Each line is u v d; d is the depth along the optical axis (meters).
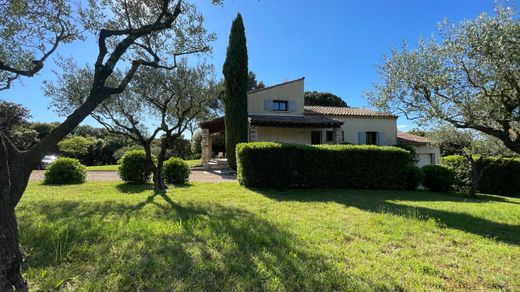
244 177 9.83
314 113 21.56
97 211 5.61
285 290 2.69
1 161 2.19
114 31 3.40
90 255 3.33
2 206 2.17
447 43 5.89
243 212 5.89
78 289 2.63
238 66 16.62
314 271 3.08
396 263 3.43
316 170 10.12
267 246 3.78
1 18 3.88
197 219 4.95
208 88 9.63
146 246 3.60
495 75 5.13
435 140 13.45
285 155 9.73
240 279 2.86
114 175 15.14
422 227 5.08
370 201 7.83
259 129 19.61
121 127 9.64
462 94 5.80
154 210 5.81
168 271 2.96
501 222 5.82
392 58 6.94
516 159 12.53
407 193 10.14
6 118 19.25
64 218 4.93
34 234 3.98
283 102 20.98
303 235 4.29
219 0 5.12
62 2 4.18
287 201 7.39
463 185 12.83
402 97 6.86
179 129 9.95
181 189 9.50
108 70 3.19
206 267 3.05
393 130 23.16
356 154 10.52
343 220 5.42
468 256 3.80
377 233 4.61
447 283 3.00
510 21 4.98
